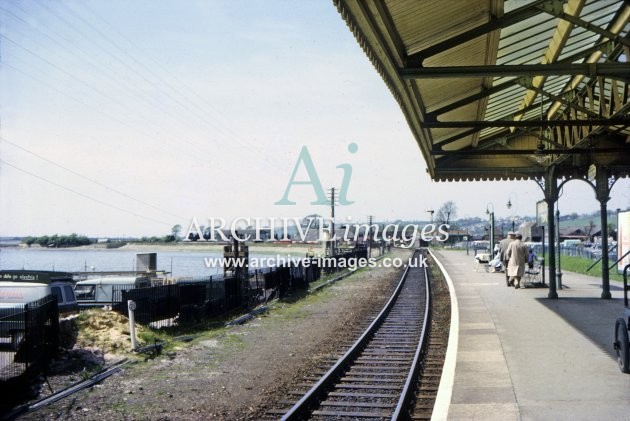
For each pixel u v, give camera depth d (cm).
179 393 1023
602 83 1209
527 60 1329
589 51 1193
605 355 1059
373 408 910
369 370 1192
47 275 1850
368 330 1603
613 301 1798
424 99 1273
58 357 1244
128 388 1059
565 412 739
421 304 2386
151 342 1444
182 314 1827
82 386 1055
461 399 805
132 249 11625
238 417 881
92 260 8475
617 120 1229
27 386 1050
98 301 2230
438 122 1298
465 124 1295
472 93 1376
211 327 1789
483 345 1167
